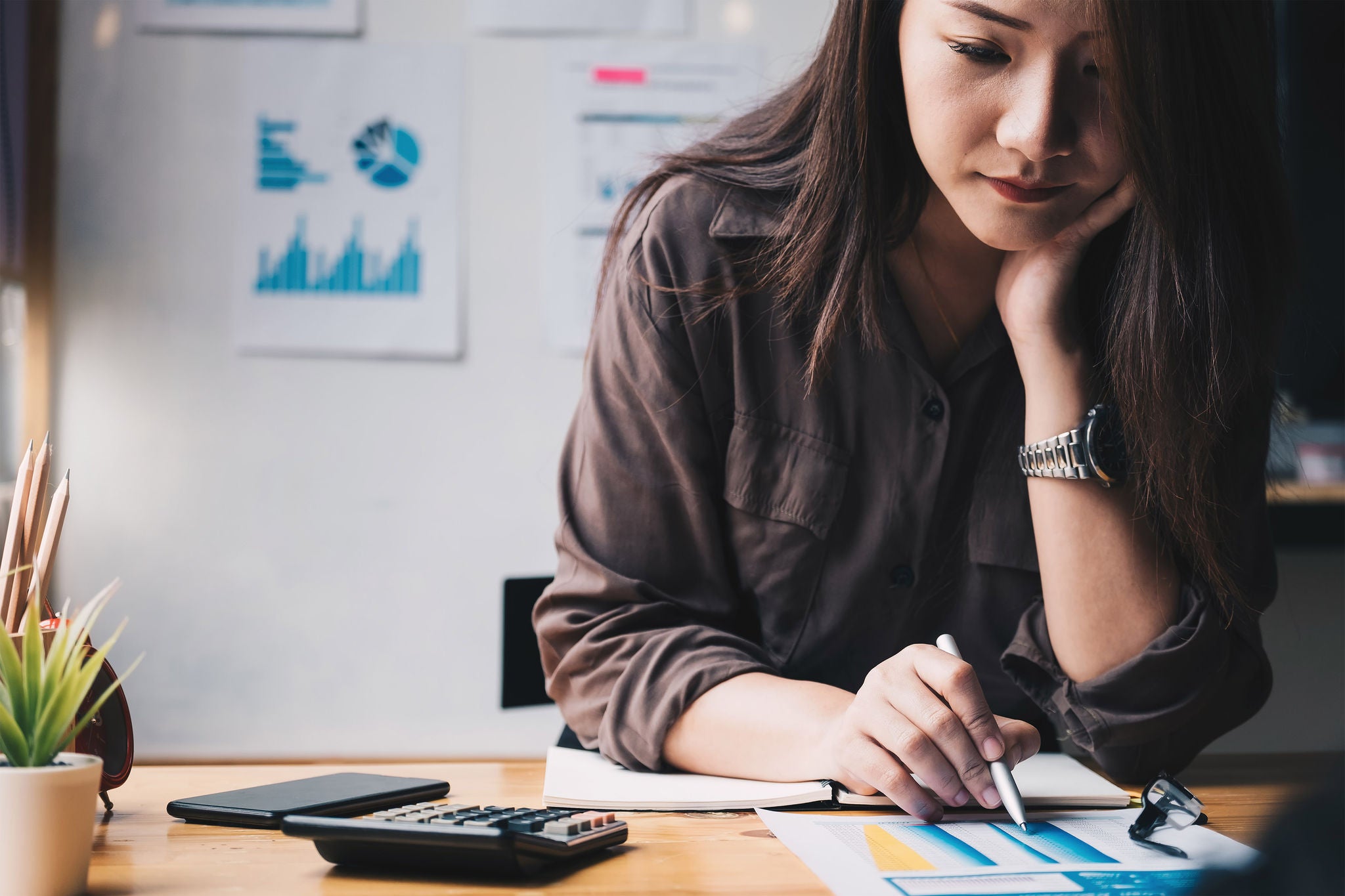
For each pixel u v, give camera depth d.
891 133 0.80
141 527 2.27
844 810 0.65
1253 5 0.74
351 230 2.28
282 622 2.27
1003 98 0.70
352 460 2.29
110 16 2.27
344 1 2.27
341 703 2.27
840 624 0.89
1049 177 0.72
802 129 0.89
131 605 2.26
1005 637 0.91
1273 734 2.06
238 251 2.28
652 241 0.88
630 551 0.86
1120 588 0.82
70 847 0.48
